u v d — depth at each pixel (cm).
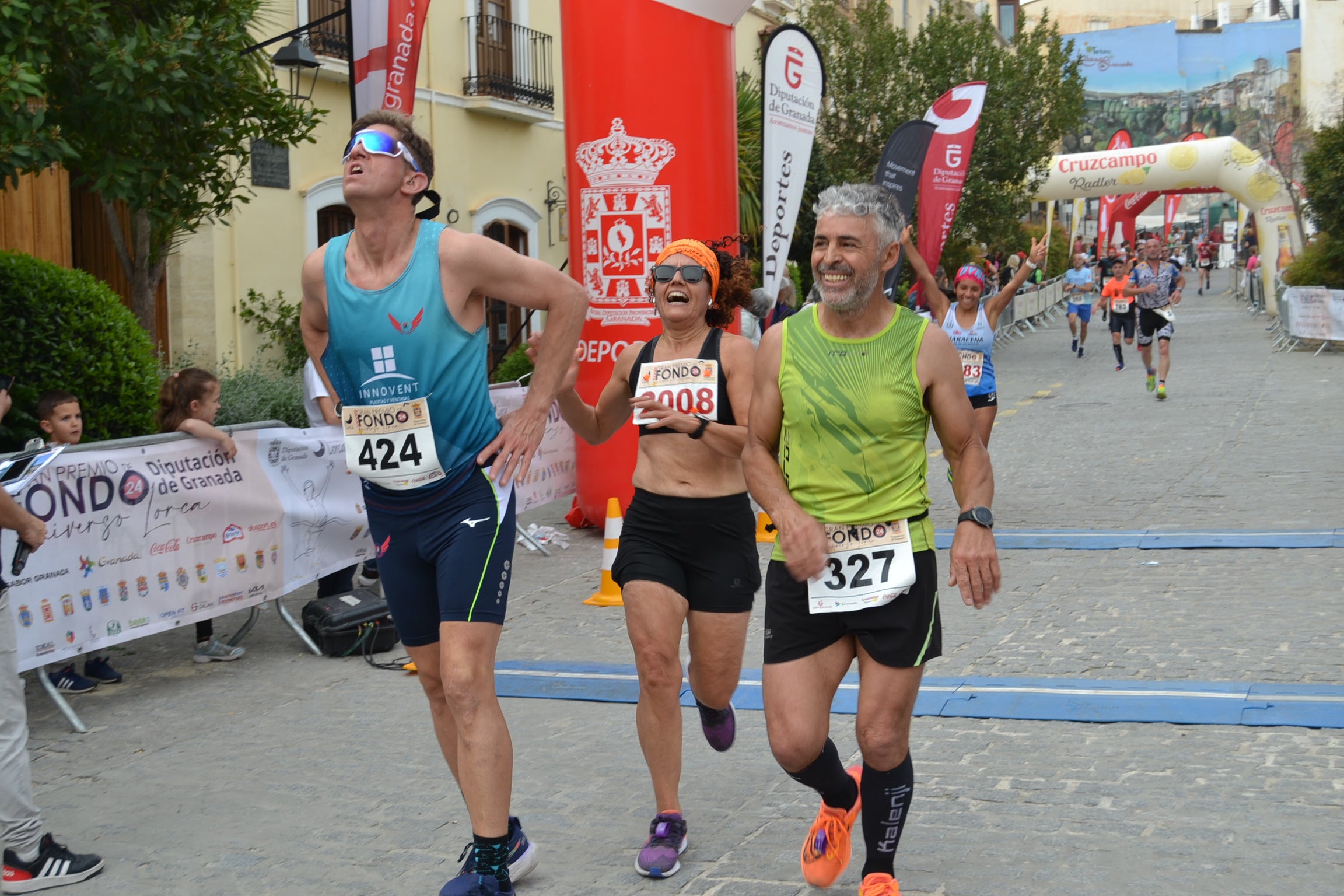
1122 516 884
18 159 611
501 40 1720
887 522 306
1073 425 1382
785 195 955
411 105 786
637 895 344
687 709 516
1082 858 350
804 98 952
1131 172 3123
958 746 450
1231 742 437
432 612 345
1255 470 1028
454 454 329
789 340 313
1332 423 1251
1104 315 3031
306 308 346
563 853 376
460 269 322
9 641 357
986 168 2306
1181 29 8900
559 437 953
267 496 625
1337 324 1956
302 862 377
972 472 309
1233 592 651
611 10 875
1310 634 563
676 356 392
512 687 555
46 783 455
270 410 1005
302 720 523
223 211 898
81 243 1203
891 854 319
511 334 1742
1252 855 346
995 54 2255
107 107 692
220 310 1285
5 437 666
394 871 368
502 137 1747
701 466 373
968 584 299
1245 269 3906
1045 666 542
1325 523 807
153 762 475
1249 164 3019
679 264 392
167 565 568
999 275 2844
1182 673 520
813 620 312
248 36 848
